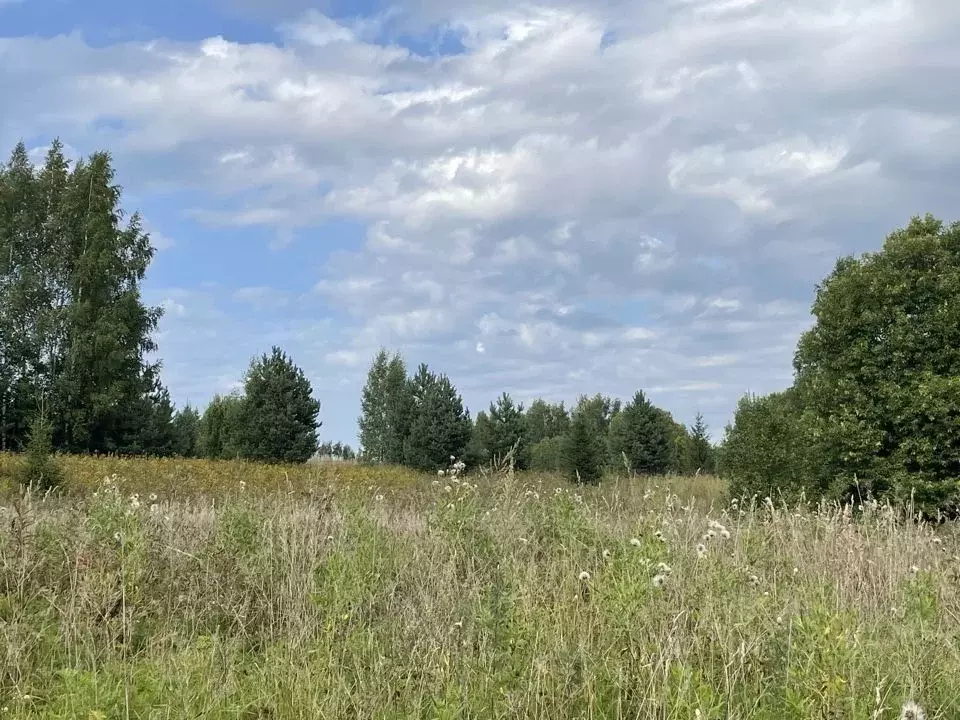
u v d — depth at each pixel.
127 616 5.54
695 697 3.90
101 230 41.34
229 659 5.19
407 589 6.25
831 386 19.97
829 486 17.72
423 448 34.47
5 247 41.16
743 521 8.48
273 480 22.88
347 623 5.20
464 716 4.15
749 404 19.25
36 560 6.67
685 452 38.34
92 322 40.38
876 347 19.47
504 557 6.43
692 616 4.99
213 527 7.99
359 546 6.08
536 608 5.05
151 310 43.38
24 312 40.78
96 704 4.13
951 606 5.78
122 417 40.41
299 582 6.28
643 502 8.86
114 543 6.48
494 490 8.59
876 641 4.77
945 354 18.75
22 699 4.32
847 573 6.53
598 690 4.40
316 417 39.03
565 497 8.05
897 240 20.45
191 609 6.09
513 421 35.75
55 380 38.69
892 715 3.99
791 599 5.53
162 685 4.59
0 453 25.95
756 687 4.38
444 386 35.44
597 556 6.34
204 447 46.06
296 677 4.70
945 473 18.20
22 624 5.25
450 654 4.69
